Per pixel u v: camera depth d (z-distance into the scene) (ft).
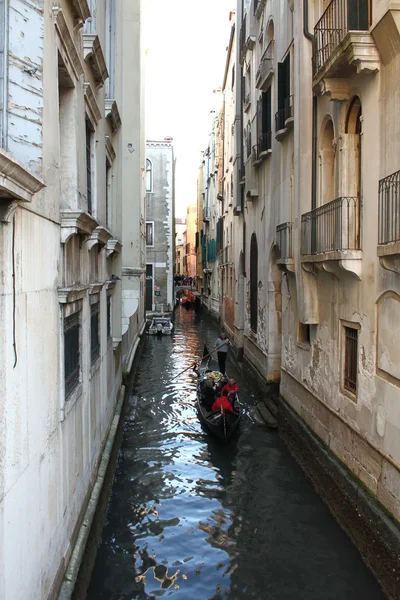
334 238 25.02
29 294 12.03
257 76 48.32
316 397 30.04
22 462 11.32
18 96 12.23
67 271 17.20
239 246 67.31
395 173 18.65
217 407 37.96
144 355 75.82
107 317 31.01
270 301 45.37
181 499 27.30
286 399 38.32
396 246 17.97
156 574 20.66
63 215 15.87
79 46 19.21
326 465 26.66
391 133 19.95
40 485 12.94
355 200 23.63
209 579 20.39
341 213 23.86
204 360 64.59
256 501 27.07
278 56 40.60
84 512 20.45
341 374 25.95
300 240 31.07
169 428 39.47
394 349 19.61
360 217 23.45
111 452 28.45
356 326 23.91
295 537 23.43
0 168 8.52
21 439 11.26
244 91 63.00
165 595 19.38
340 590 19.62
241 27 62.59
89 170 24.90
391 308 19.93
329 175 28.99
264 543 22.94
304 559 21.67
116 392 37.50
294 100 32.48
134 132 46.50
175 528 24.27
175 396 49.75
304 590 19.65
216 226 117.50
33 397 12.34
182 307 182.29
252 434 37.78
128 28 45.11
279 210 40.81
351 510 22.79
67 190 18.28
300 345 34.19
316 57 28.32
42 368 13.33
